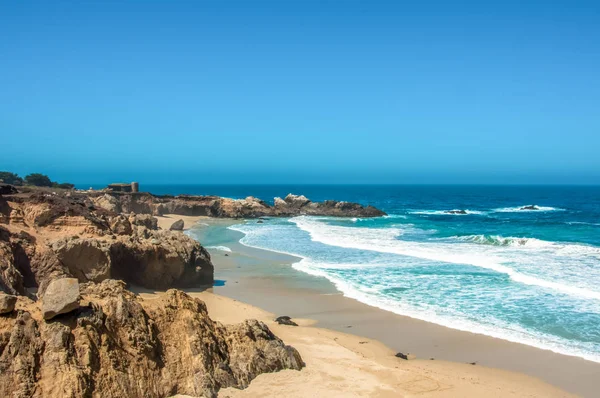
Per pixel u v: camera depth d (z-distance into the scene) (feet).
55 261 63.05
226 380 40.14
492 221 217.36
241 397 38.83
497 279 88.63
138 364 37.52
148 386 36.94
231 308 70.18
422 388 43.19
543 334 59.93
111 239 73.51
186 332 41.73
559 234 159.74
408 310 70.95
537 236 153.99
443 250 124.57
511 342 57.62
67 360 34.27
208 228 196.03
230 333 45.27
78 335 35.94
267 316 67.46
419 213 283.38
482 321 65.21
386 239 151.53
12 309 35.58
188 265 83.15
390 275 94.43
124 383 35.73
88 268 66.95
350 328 63.82
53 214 74.64
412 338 59.67
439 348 56.34
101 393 34.30
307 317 69.00
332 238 155.94
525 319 65.46
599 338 58.29
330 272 98.99
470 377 47.47
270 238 158.51
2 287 50.55
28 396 32.12
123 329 38.68
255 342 45.65
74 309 36.94
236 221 230.89
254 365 43.06
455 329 62.44
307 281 91.61
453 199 469.98
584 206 340.18
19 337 34.35
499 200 443.73
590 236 153.48
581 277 89.04
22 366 33.06
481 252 120.06
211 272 89.40
